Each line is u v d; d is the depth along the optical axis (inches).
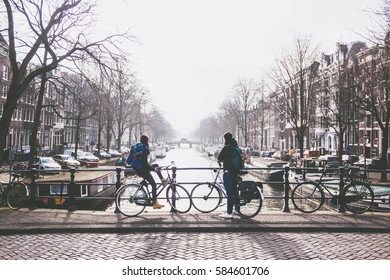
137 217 326.0
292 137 2561.5
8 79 1599.4
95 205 725.9
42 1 546.3
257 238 272.1
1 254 235.0
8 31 529.3
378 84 855.7
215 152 2746.1
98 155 1692.9
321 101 1168.2
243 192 331.6
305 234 284.0
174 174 355.3
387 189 590.2
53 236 277.0
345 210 362.9
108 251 240.7
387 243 260.7
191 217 325.7
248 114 2517.2
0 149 532.7
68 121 2501.2
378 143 1546.5
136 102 1902.1
